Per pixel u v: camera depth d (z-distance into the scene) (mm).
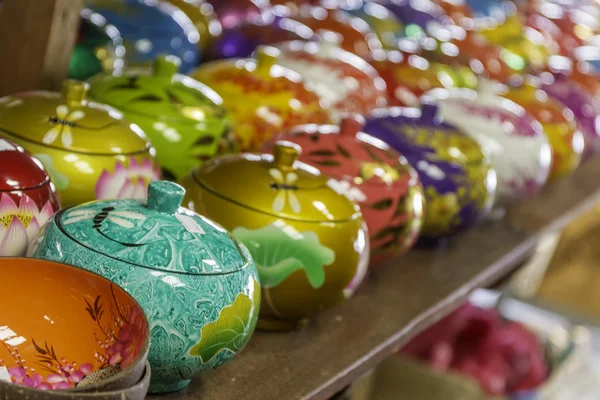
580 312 3246
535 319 3357
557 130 2172
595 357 3291
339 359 1226
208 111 1373
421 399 2338
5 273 841
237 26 2045
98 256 891
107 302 833
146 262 897
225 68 1621
